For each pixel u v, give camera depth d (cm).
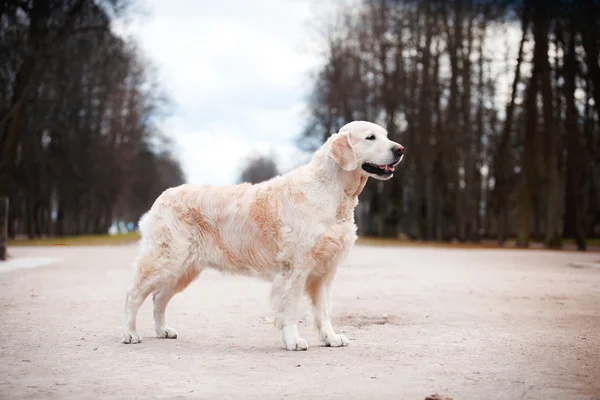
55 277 1612
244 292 1319
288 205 748
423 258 2548
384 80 4741
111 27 3003
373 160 760
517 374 607
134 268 792
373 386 561
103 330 855
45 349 725
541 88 3781
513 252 3186
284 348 742
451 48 4406
